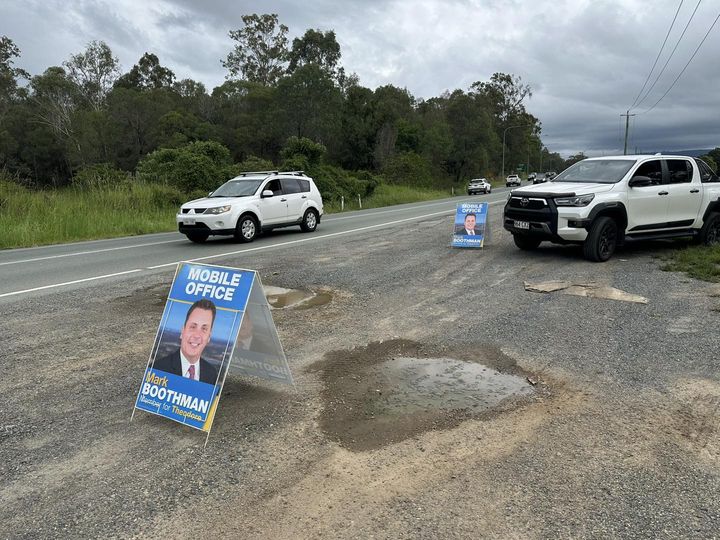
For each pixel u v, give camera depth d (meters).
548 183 10.23
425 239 13.22
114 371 4.80
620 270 8.60
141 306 7.04
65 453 3.43
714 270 8.08
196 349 3.74
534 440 3.52
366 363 4.90
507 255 10.32
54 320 6.39
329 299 7.24
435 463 3.27
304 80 54.69
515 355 5.02
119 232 17.34
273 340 4.05
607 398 4.10
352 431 3.67
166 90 66.31
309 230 15.91
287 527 2.72
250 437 3.61
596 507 2.84
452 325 5.96
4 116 55.31
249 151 58.12
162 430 3.72
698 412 3.86
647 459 3.29
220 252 11.95
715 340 5.27
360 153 55.91
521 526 2.70
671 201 9.83
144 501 2.94
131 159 55.84
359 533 2.67
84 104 60.03
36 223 16.20
